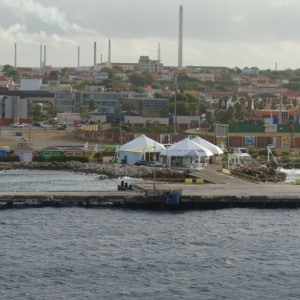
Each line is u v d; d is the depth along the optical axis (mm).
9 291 118500
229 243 148875
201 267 132125
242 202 189875
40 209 182250
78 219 171000
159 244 147625
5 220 168125
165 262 135000
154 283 123375
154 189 192000
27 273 127438
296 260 137250
